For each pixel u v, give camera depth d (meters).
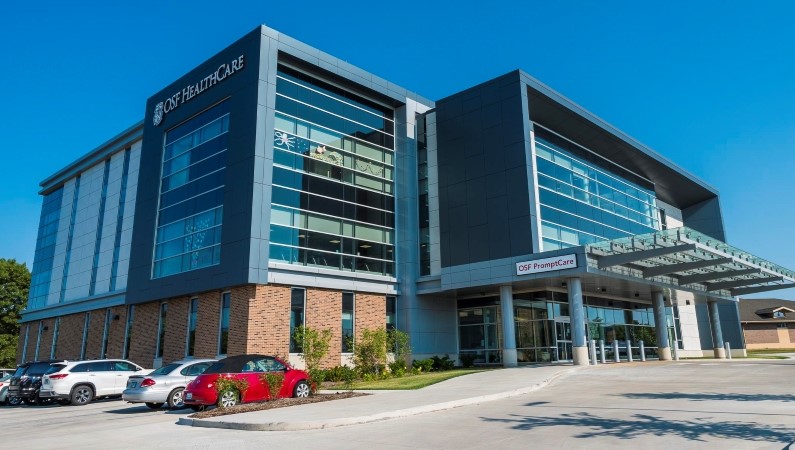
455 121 33.25
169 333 30.98
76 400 20.98
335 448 9.54
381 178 34.03
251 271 26.00
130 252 35.88
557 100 32.84
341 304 29.98
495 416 12.59
